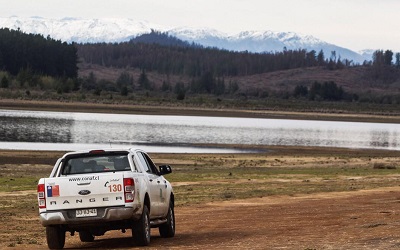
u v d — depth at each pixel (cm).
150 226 2209
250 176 5781
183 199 4047
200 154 8312
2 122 13150
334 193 4344
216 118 19862
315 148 10206
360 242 1978
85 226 2066
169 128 13925
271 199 4028
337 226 2516
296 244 2023
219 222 2934
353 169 6831
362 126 19462
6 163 6700
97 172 2103
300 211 3281
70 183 2048
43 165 6594
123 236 2556
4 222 3089
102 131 12225
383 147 11138
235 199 4047
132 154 2155
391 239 1995
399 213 2872
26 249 2258
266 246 2014
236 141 11094
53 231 2120
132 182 2052
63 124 13600
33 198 4122
